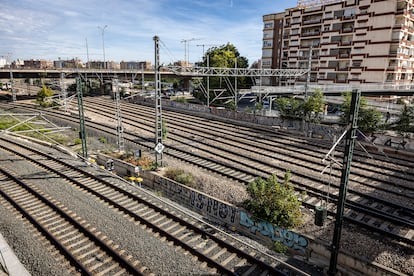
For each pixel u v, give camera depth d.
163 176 17.98
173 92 69.88
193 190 15.53
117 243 11.11
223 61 54.28
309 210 14.28
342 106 29.62
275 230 12.03
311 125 30.56
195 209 15.45
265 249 11.35
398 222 12.98
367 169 20.11
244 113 37.62
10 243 11.14
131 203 14.69
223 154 24.05
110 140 28.78
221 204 14.00
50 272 9.55
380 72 47.88
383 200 15.12
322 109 31.00
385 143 25.38
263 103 49.53
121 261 10.04
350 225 12.92
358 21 49.75
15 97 54.12
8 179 17.83
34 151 23.75
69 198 15.12
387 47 46.44
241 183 17.83
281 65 67.00
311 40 58.91
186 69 27.47
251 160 22.48
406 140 23.95
